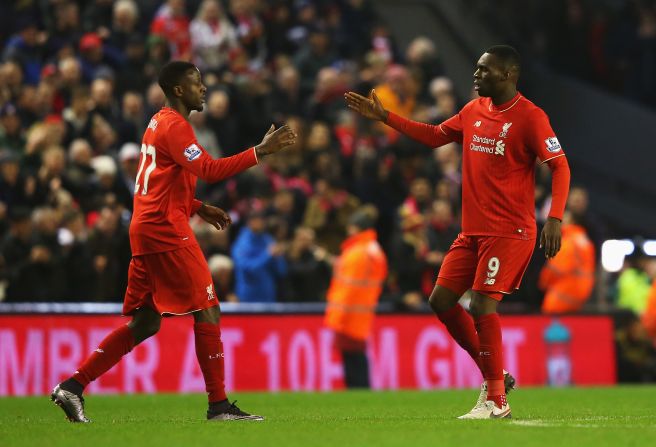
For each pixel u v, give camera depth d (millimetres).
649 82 82188
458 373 52375
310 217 56156
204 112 55781
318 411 32062
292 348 49750
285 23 69125
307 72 66250
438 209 56344
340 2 73625
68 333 46156
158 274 26125
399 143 62062
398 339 51500
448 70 81625
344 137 61906
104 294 47938
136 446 20594
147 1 69688
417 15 81312
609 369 55125
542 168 61969
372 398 40469
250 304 50750
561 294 55562
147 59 59281
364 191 60031
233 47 62688
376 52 70812
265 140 25734
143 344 47188
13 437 22422
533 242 26906
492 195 26719
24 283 46688
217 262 49500
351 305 48625
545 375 53781
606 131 78938
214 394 26562
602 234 70188
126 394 45594
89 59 58000
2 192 49062
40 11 59938
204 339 26297
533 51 84375
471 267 27422
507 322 53500
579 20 83750
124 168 51469
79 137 53156
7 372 45219
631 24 83062
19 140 51812
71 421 26672
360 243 48906
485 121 26984
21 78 55250
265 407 34500
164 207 25969
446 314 28031
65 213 48094
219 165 25578
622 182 78000
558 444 20656
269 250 51406
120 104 58281
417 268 54656
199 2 69750
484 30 82875
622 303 64062
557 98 82000
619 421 26469
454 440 21266
